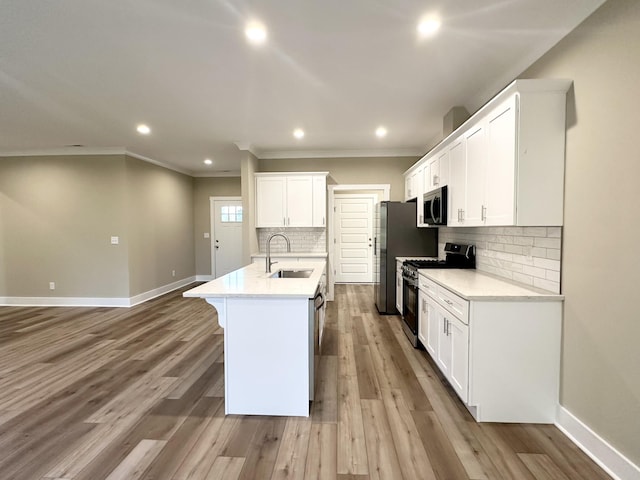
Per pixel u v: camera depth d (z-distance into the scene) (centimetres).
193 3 177
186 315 469
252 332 222
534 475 167
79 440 196
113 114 353
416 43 220
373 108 340
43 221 514
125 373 287
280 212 515
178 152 533
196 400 243
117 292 514
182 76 265
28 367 299
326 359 314
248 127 404
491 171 232
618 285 163
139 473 169
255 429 208
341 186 545
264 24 197
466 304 210
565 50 199
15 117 360
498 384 210
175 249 656
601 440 174
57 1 173
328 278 552
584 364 186
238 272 312
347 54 234
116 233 510
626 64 157
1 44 215
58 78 266
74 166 508
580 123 186
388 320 439
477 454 183
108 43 216
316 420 217
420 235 453
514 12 186
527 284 241
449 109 344
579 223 188
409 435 200
